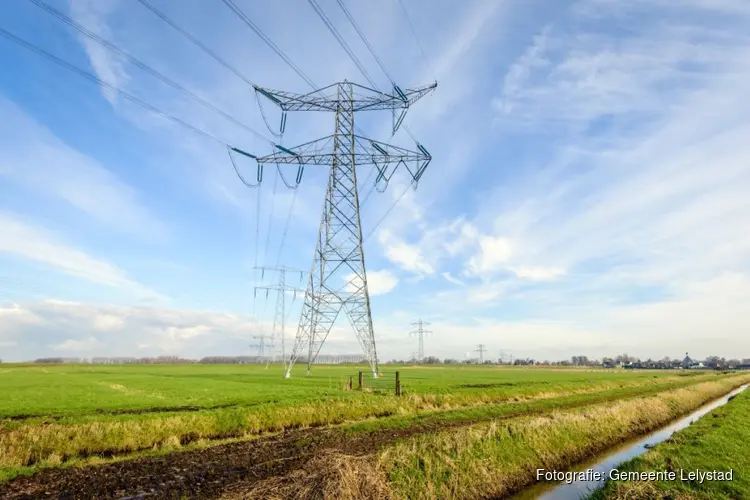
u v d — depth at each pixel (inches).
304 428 1168.8
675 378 4303.6
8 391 1835.6
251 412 1189.1
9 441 823.1
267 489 554.6
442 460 706.8
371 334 2406.5
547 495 717.3
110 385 2185.0
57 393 1754.4
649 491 646.5
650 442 1124.5
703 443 909.2
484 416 1403.8
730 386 3425.2
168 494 650.2
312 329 2415.1
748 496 605.6
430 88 1632.6
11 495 637.9
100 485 687.7
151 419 1035.9
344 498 534.0
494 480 720.3
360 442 994.7
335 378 2709.2
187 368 5831.7
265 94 1598.2
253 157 1685.5
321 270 2196.1
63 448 854.5
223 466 795.4
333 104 1900.8
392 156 1907.0
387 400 1518.2
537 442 896.3
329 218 2132.1
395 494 580.1
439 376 3444.9
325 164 1911.9
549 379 3346.5
